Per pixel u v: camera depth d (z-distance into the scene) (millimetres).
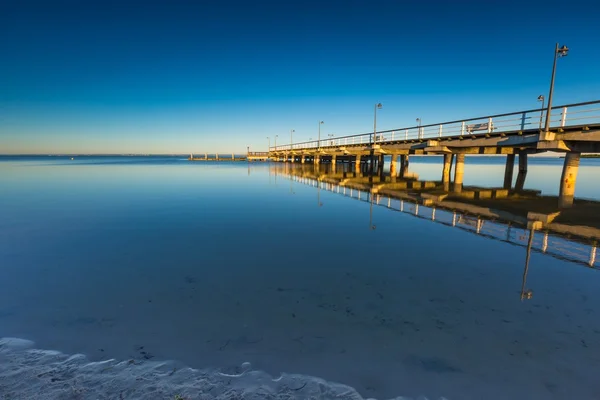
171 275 5629
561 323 4051
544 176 33156
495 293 4945
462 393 2846
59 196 16109
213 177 29312
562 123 13344
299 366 3162
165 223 9977
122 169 43188
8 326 3877
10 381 2902
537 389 2912
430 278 5539
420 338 3682
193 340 3598
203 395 2756
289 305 4480
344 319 4102
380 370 3125
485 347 3521
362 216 11148
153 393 2771
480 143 18281
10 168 44969
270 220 10438
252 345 3510
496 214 11742
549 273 5824
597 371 3156
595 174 34656
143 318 4090
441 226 9664
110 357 3271
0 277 5488
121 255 6754
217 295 4801
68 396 2734
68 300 4613
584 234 8781
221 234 8633
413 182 24875
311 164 59750
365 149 31812
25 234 8547
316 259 6555
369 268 6023
